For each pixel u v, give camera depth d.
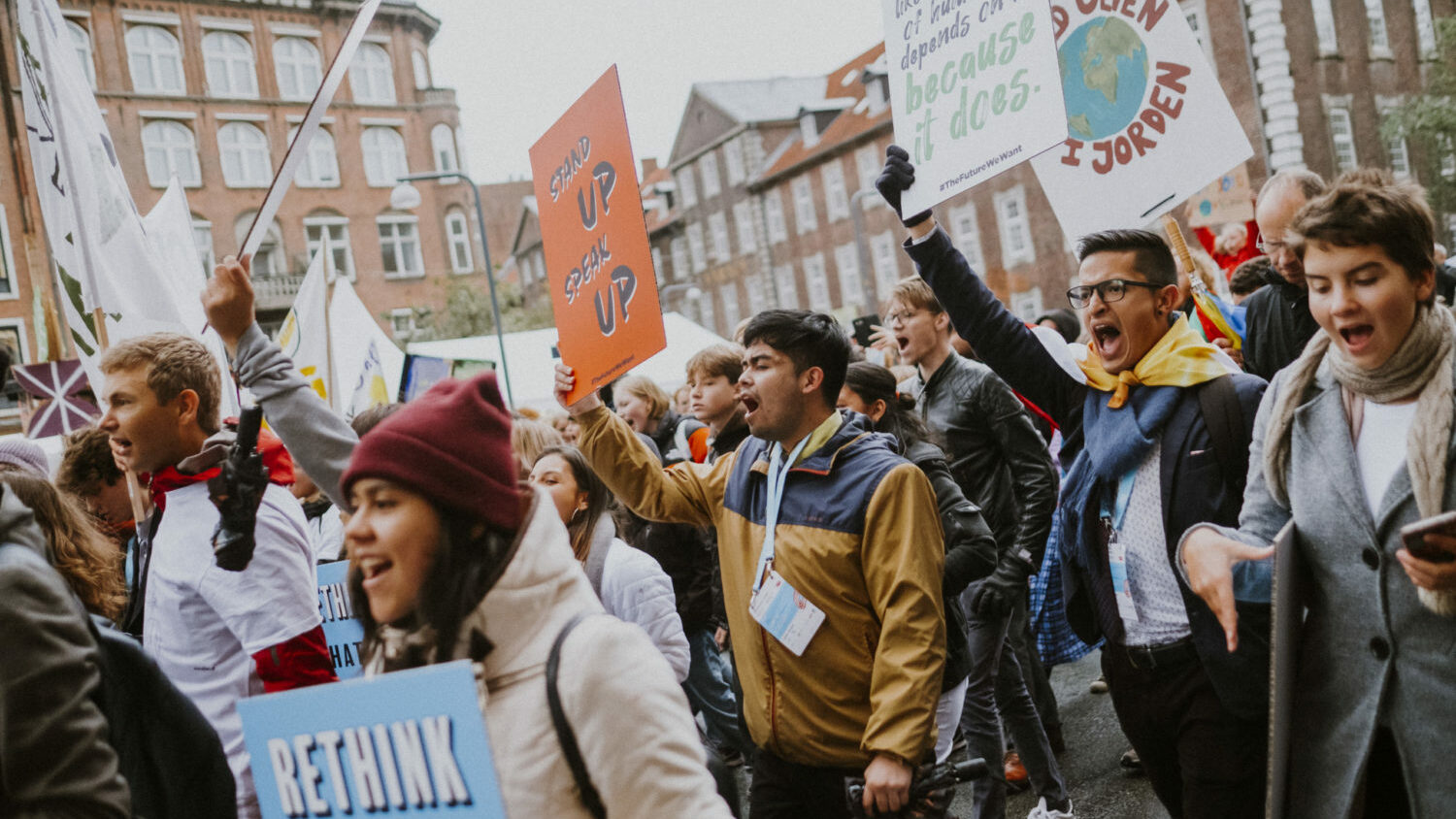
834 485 2.83
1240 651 2.54
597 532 3.81
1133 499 2.76
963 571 3.58
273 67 44.41
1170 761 2.84
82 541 2.93
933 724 2.64
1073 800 4.79
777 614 2.83
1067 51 3.77
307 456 2.75
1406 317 2.03
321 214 45.53
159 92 42.25
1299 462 2.23
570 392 3.30
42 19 4.87
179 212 5.63
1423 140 32.06
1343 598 2.15
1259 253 7.11
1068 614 2.98
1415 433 2.02
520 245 78.19
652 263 3.00
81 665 1.78
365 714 1.52
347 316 8.04
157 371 2.90
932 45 3.30
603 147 3.14
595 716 1.50
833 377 2.91
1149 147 3.63
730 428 5.10
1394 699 2.10
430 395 1.59
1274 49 32.28
